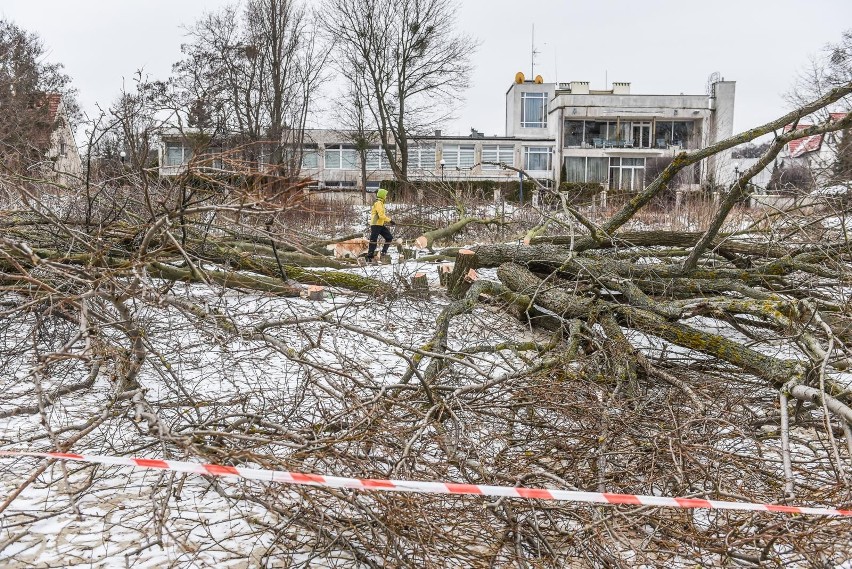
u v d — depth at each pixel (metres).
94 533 2.91
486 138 39.31
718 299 5.36
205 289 7.02
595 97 39.00
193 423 3.59
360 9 31.12
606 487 3.39
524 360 5.15
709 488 3.35
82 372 4.88
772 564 2.89
